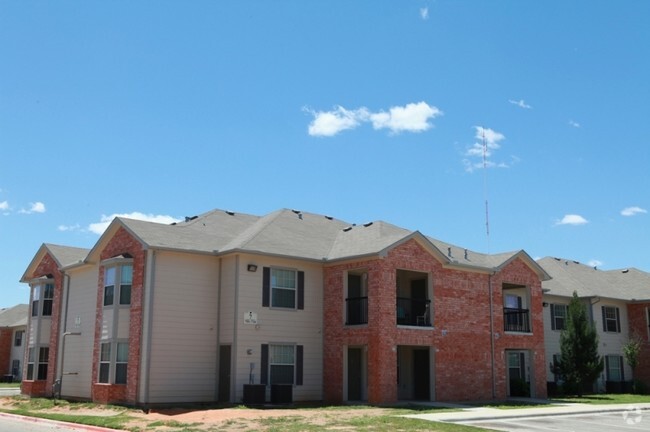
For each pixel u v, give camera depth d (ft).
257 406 79.87
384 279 86.99
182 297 85.20
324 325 92.48
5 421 72.84
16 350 193.26
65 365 102.06
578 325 116.16
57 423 68.85
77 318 100.68
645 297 137.90
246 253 86.38
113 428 61.57
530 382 105.91
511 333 103.30
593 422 70.33
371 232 96.68
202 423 63.36
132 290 86.07
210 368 85.92
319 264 93.81
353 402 87.71
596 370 114.32
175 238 88.07
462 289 97.40
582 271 147.43
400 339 87.35
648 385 133.69
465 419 68.23
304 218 105.29
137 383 81.46
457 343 94.84
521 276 107.14
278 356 88.12
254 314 86.38
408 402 87.97
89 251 105.50
